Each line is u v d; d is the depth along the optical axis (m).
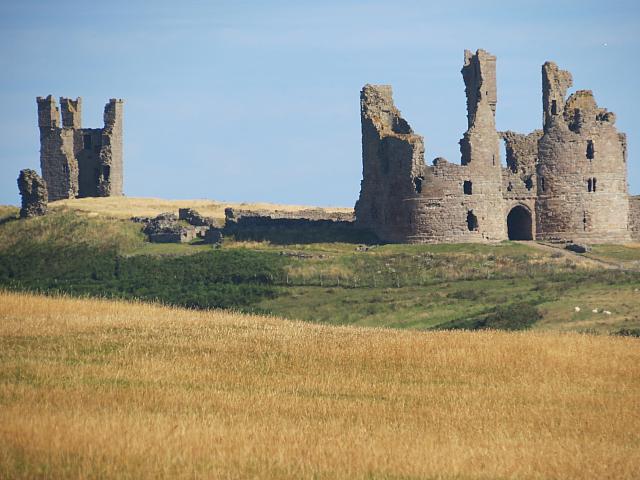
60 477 189.75
